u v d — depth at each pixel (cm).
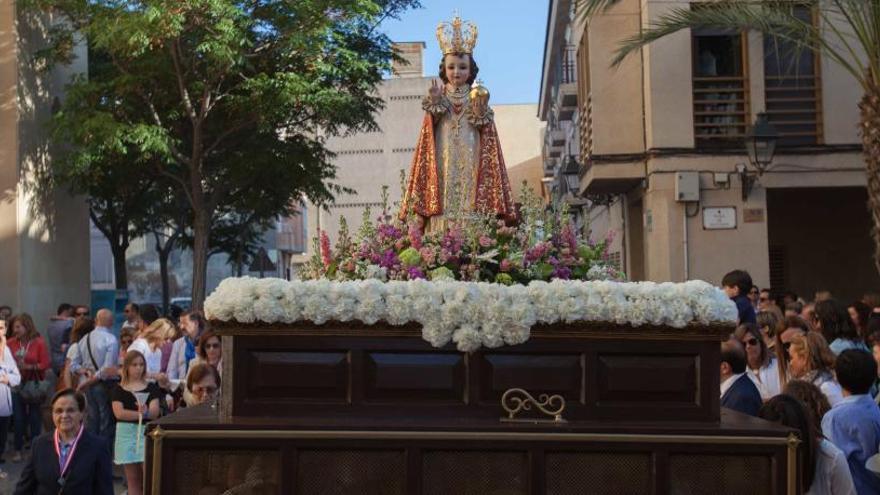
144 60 1767
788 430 418
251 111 1845
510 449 418
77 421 645
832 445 475
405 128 4500
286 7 1808
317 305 433
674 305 434
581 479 420
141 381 866
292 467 416
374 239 600
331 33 1822
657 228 1636
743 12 1227
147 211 2561
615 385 441
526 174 4788
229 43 1720
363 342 442
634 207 1984
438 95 649
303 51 1806
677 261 1620
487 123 651
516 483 420
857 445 518
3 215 1667
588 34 1733
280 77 1777
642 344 445
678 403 444
